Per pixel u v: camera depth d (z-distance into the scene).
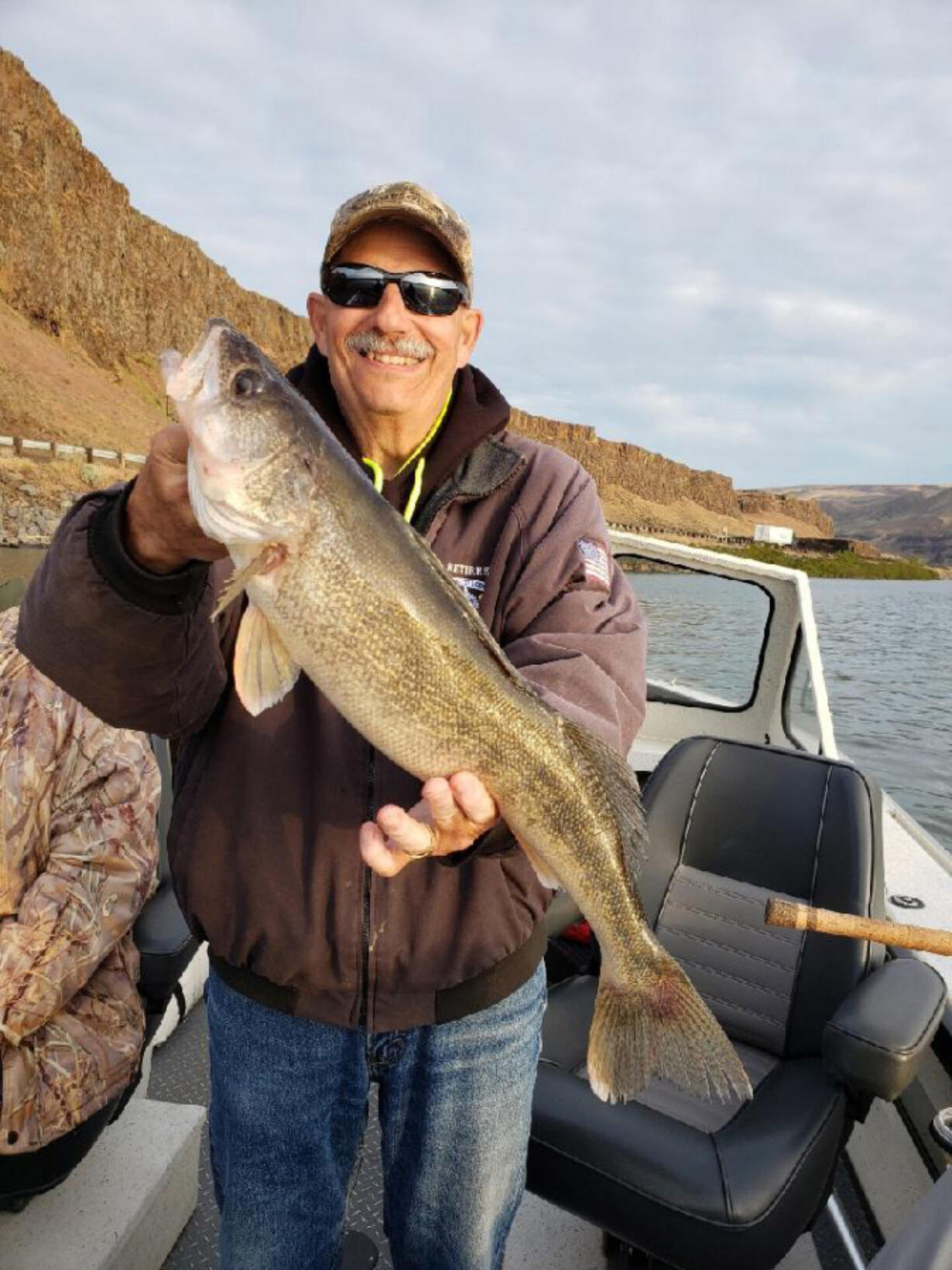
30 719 1.23
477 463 1.11
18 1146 1.19
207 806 1.05
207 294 63.56
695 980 1.78
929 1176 1.57
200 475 0.79
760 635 2.81
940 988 1.46
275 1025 1.07
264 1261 1.10
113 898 1.24
